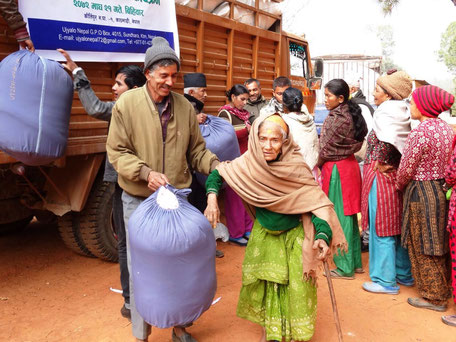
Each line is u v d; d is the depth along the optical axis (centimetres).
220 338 344
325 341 342
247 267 317
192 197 486
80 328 357
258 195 299
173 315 281
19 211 494
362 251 550
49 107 317
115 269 480
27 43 335
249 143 303
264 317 325
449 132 379
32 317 375
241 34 604
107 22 400
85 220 462
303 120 450
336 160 452
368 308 396
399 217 417
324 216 291
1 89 308
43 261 498
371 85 1788
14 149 312
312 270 295
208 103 554
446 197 375
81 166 435
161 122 309
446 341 346
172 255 270
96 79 409
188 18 505
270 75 689
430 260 386
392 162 417
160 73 293
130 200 316
